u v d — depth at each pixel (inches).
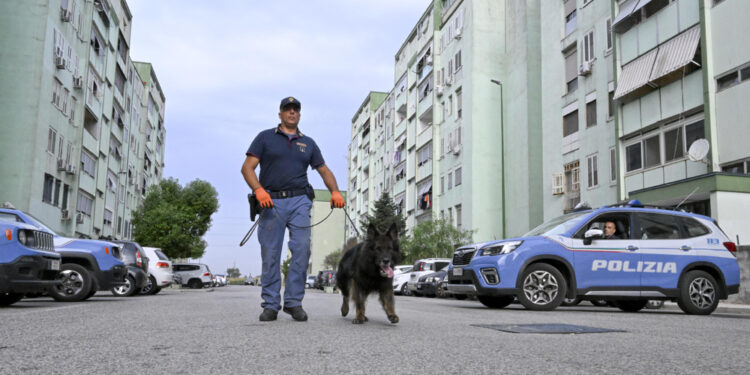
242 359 138.6
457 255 461.1
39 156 1073.5
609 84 999.6
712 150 738.8
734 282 424.2
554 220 455.5
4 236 340.5
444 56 1704.0
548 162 1187.9
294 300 247.1
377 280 239.1
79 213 1316.4
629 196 848.3
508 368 130.6
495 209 1448.1
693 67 786.2
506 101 1475.1
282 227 246.4
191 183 1956.2
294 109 251.4
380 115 2498.8
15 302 419.2
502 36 1514.5
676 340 192.7
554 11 1192.8
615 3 949.2
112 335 186.9
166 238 1699.1
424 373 122.9
